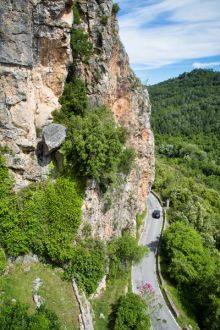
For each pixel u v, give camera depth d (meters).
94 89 29.09
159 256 38.09
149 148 41.97
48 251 23.97
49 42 23.20
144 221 46.91
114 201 29.78
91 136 23.27
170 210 52.28
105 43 28.69
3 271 22.22
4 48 20.59
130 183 35.69
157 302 30.52
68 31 23.78
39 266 24.06
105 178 25.98
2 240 22.52
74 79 27.78
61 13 22.81
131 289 30.73
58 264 24.75
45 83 24.83
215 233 51.44
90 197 25.30
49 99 25.19
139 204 44.59
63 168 24.20
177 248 36.00
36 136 23.97
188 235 37.53
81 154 23.06
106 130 24.70
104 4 28.52
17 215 22.73
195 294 31.97
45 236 23.91
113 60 31.06
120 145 25.03
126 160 30.23
